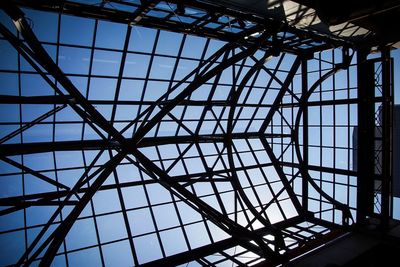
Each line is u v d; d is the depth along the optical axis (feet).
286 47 46.96
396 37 38.04
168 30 32.53
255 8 28.50
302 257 36.09
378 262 40.27
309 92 50.03
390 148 45.68
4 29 20.01
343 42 42.86
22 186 37.22
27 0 23.67
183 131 49.49
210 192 48.29
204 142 50.14
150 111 32.50
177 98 25.77
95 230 37.55
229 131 39.78
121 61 37.17
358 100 46.37
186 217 44.55
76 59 35.22
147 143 44.19
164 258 38.14
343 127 49.26
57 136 39.27
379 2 21.38
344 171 48.91
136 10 28.27
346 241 41.75
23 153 34.99
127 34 35.37
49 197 31.42
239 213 48.80
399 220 46.44
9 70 33.12
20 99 28.50
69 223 20.20
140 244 38.88
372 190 46.34
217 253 41.45
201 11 29.53
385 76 44.24
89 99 38.32
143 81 40.45
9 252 35.53
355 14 22.99
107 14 28.37
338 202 47.32
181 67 43.01
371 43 41.75
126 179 45.93
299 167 54.54
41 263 18.43
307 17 31.30
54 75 21.26
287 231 47.57
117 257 37.86
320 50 48.16
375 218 47.85
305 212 54.03
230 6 28.35
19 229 36.01
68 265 34.96
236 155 52.95
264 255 31.14
